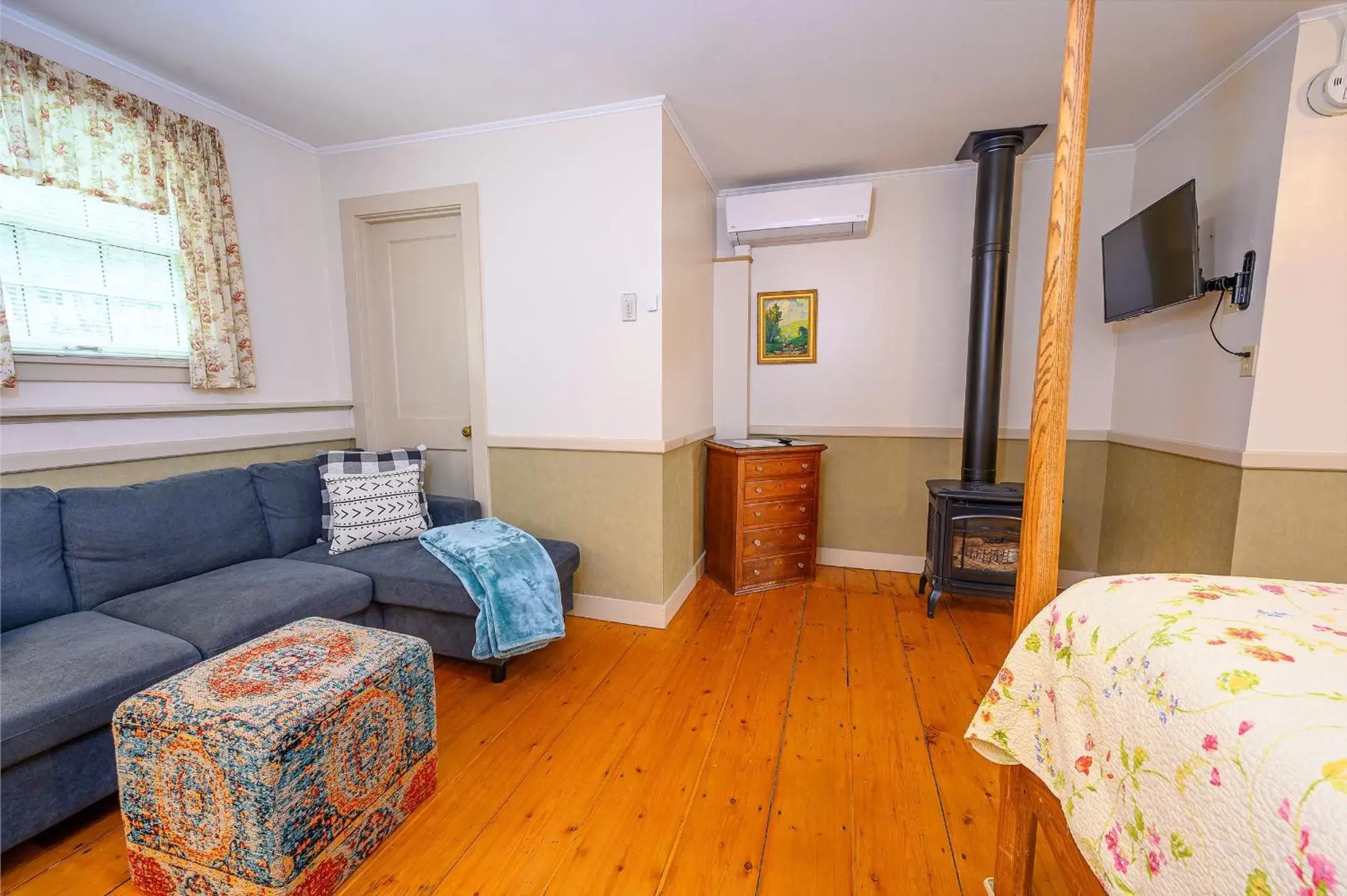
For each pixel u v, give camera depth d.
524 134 2.51
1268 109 1.91
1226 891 0.56
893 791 1.52
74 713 1.26
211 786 1.12
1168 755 0.66
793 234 3.20
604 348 2.52
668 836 1.38
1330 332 1.86
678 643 2.42
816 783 1.56
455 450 2.93
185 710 1.15
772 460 2.97
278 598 1.78
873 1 1.71
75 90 1.86
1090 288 2.89
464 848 1.35
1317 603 0.83
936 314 3.15
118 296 2.04
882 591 3.03
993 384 2.77
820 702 1.96
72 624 1.60
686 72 2.12
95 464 1.96
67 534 1.73
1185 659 0.70
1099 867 0.74
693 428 3.02
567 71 2.11
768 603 2.86
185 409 2.23
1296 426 1.91
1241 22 1.81
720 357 3.46
